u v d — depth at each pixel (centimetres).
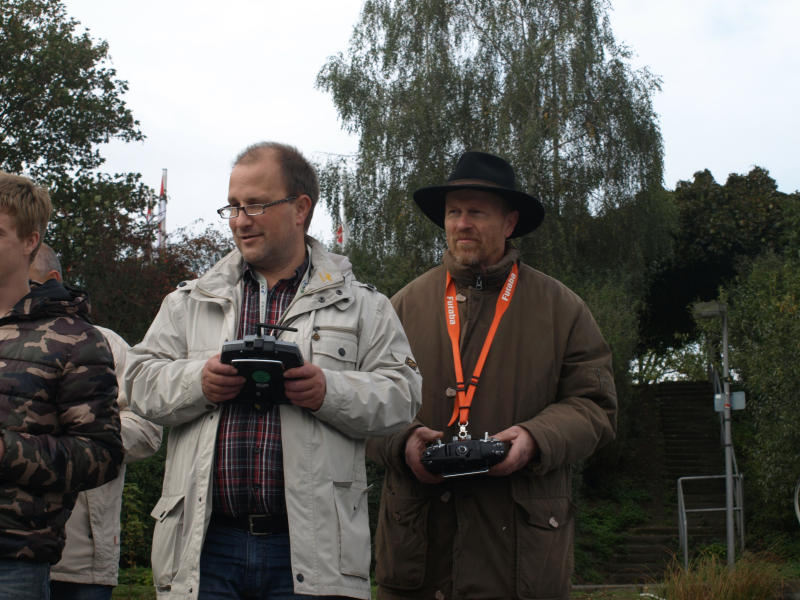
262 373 244
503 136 1955
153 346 281
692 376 3616
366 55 2188
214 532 259
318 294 275
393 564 337
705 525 1772
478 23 2130
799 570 932
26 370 236
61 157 1744
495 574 322
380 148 2050
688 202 2986
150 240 1605
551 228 1962
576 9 2102
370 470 1227
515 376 343
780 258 2384
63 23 1789
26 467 224
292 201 279
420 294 370
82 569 332
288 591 254
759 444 1644
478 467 310
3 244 244
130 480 1140
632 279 2169
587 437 330
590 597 970
